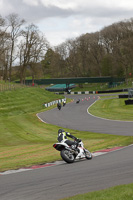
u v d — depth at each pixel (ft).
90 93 363.35
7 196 28.04
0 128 123.24
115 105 193.88
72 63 455.63
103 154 52.08
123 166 39.47
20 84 308.60
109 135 87.66
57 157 52.80
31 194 28.32
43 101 247.91
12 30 285.64
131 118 128.98
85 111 174.60
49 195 27.71
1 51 276.00
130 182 30.50
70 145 45.55
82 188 29.48
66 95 360.89
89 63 463.01
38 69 309.42
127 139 74.84
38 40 293.64
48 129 116.37
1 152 67.77
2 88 254.27
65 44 455.22
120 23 394.73
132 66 407.44
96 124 118.01
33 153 61.16
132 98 223.51
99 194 24.79
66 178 34.24
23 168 43.11
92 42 424.46
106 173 35.76
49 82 399.65
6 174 39.22
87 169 39.01
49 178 34.71
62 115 162.30
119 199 22.80
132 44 357.61
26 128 122.42
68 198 25.12
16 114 188.34
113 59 400.88
